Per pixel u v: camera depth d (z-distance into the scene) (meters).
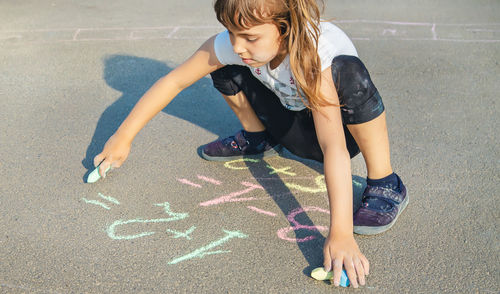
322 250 2.15
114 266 2.07
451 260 2.09
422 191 2.54
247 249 2.16
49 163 2.79
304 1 1.76
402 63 4.20
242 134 2.74
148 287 1.96
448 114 3.34
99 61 4.25
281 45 1.88
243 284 1.97
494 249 2.15
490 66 4.13
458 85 3.78
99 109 3.42
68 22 5.24
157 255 2.13
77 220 2.34
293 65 1.83
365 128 2.11
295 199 2.48
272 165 2.76
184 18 5.38
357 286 1.90
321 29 1.97
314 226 2.30
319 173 2.69
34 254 2.13
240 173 2.69
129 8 5.74
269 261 2.09
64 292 1.94
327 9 5.64
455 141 3.01
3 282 1.98
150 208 2.42
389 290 1.94
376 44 4.63
